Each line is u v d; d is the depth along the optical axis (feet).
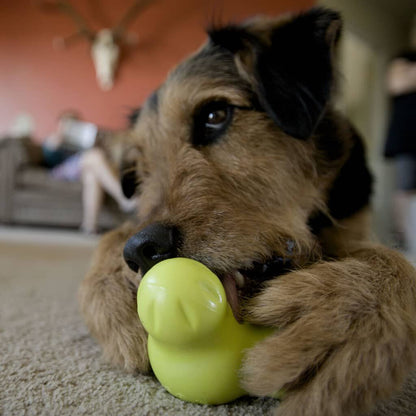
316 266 2.45
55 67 21.93
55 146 17.54
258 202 3.09
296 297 2.19
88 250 9.68
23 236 12.45
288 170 3.26
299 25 3.46
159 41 21.74
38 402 2.19
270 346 2.06
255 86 3.18
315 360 1.96
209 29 3.93
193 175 3.15
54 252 9.14
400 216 10.42
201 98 3.38
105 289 3.02
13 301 4.60
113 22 21.80
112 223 14.56
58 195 15.02
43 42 21.85
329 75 3.26
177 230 2.67
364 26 19.31
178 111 3.51
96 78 21.89
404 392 2.34
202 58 3.70
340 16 3.59
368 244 3.08
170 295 2.04
